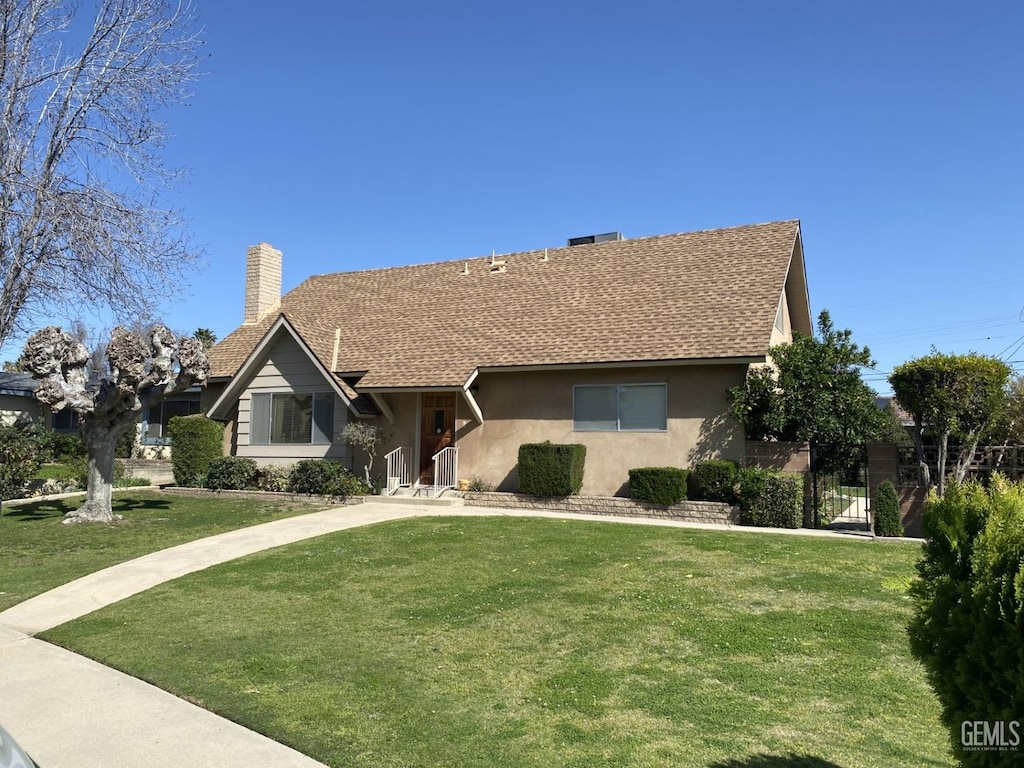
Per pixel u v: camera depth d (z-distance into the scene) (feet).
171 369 51.98
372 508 55.21
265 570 34.37
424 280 80.28
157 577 33.91
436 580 31.53
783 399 51.39
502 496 57.98
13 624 27.40
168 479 84.43
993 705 10.83
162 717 18.22
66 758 16.07
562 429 59.26
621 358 55.21
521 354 60.08
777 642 22.47
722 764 14.98
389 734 16.84
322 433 67.21
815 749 15.60
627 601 27.43
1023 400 48.78
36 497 64.54
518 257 77.71
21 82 50.24
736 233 67.10
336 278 88.38
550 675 20.30
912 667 20.30
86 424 50.49
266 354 69.82
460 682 19.98
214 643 23.95
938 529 12.60
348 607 27.81
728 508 49.83
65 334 49.80
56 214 49.08
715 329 54.70
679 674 20.10
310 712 18.19
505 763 15.24
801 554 35.42
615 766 14.98
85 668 22.11
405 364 64.08
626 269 67.67
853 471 54.34
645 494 52.39
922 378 45.19
